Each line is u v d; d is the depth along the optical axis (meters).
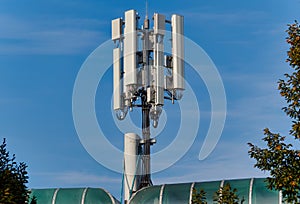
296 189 41.41
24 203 43.66
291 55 39.97
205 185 58.03
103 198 60.88
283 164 39.84
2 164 44.00
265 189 55.00
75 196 61.09
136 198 60.03
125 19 70.50
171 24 70.50
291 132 39.72
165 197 58.75
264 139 40.38
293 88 39.62
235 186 56.34
